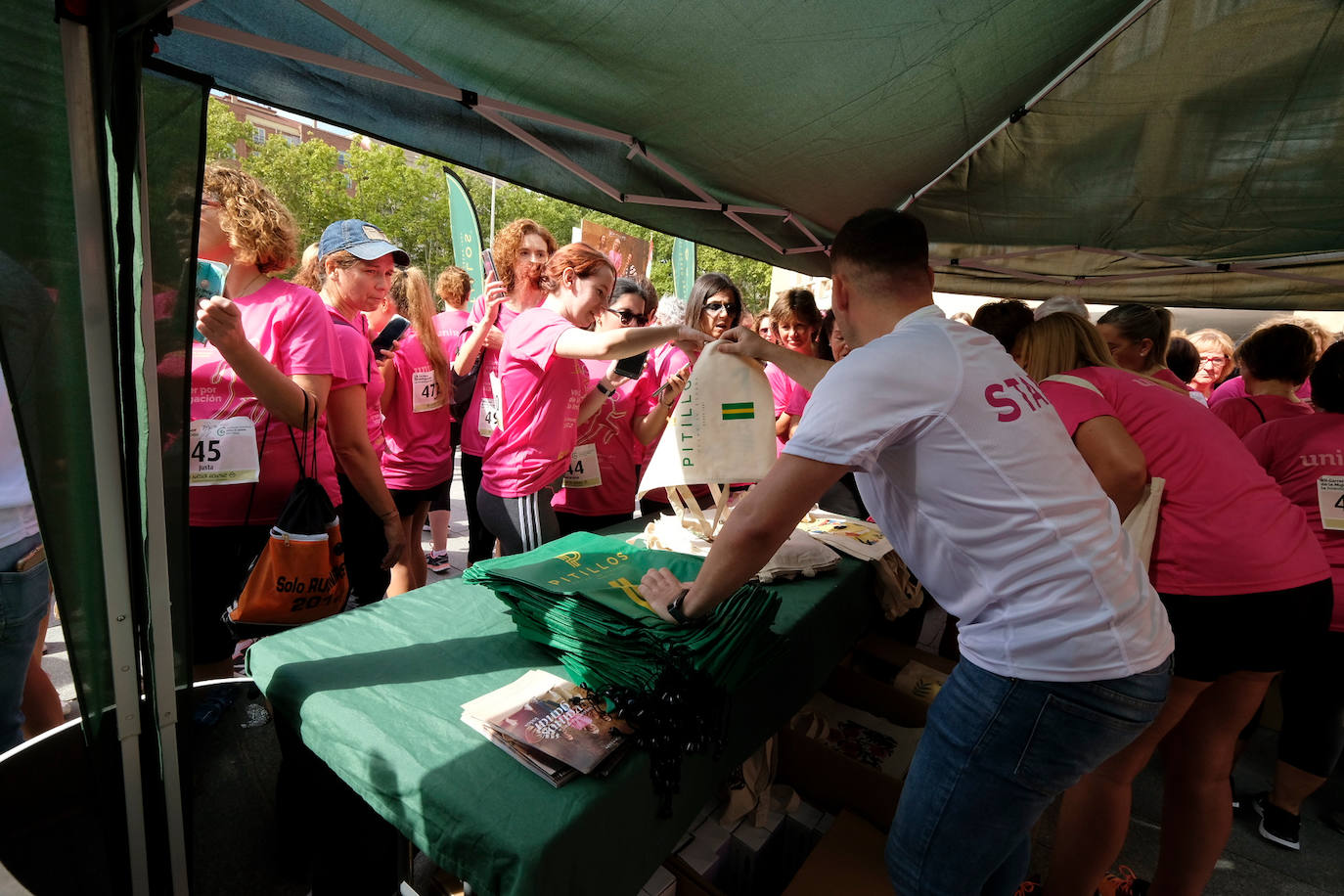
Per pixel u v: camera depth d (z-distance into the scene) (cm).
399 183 3133
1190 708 169
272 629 152
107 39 86
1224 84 215
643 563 153
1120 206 290
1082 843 161
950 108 209
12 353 88
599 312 209
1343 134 224
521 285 309
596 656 117
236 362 150
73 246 93
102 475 100
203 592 175
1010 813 114
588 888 91
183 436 108
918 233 119
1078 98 223
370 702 113
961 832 116
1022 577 105
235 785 143
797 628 148
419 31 142
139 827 112
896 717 214
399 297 342
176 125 100
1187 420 160
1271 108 221
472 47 148
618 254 1187
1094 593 104
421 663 127
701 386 171
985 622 112
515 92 169
